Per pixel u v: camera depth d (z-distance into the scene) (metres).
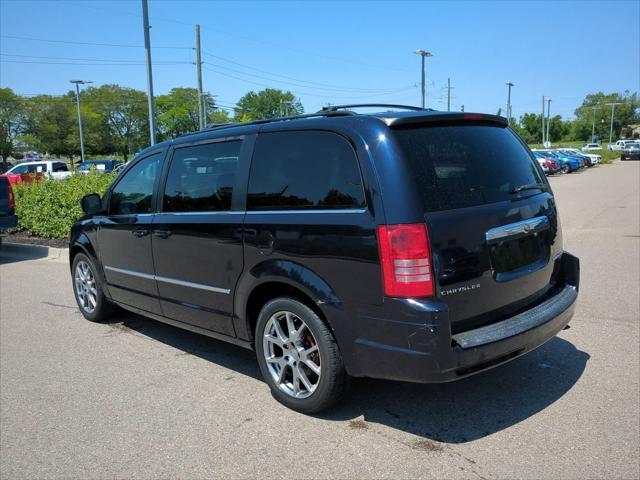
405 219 3.07
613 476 2.93
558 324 3.69
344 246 3.29
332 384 3.53
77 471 3.20
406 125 3.35
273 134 3.85
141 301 5.16
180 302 4.62
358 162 3.29
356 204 3.28
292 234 3.55
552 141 113.12
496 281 3.41
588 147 79.50
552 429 3.44
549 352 4.69
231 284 4.05
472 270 3.26
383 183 3.15
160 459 3.29
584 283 6.92
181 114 79.19
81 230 6.00
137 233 4.97
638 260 8.22
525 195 3.77
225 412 3.86
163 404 4.02
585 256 8.65
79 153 70.44
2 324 6.16
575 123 127.94
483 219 3.35
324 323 3.52
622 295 6.32
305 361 3.67
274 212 3.72
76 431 3.66
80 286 6.29
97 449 3.43
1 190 10.56
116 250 5.37
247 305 3.98
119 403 4.06
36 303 7.08
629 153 63.34
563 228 11.75
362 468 3.10
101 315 6.07
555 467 3.03
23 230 12.99
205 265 4.25
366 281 3.21
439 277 3.10
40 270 9.31
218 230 4.07
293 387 3.80
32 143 62.94
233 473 3.11
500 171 3.68
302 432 3.54
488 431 3.45
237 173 4.04
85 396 4.20
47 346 5.38
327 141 3.50
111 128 75.25
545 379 4.17
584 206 16.27
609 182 28.25
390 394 4.02
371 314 3.21
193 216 4.35
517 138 4.14
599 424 3.47
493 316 3.45
